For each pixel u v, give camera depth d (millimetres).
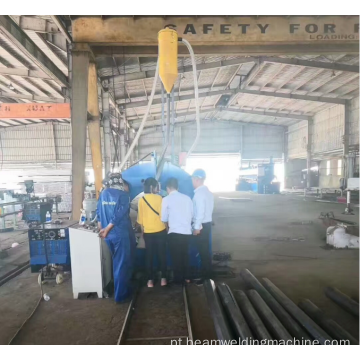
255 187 18859
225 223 7422
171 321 2564
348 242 4824
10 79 9641
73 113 5398
